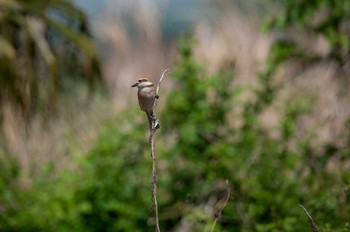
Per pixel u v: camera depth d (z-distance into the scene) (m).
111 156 11.80
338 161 10.84
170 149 11.73
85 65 12.67
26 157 12.80
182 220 11.20
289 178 10.53
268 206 10.09
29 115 12.21
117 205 11.44
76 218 11.54
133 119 12.08
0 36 11.61
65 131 12.72
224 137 11.74
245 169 11.07
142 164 11.92
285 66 12.51
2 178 11.96
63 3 12.57
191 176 11.61
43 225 11.50
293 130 11.19
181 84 11.84
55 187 11.95
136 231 11.35
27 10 11.92
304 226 9.15
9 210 11.79
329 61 12.41
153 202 7.07
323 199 9.37
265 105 11.82
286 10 11.57
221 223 10.45
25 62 11.73
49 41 12.59
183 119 11.68
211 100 12.20
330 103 12.27
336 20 11.62
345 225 8.72
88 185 11.73
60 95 12.78
